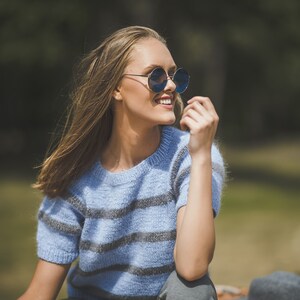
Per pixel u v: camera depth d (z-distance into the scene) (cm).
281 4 2236
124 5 2256
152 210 288
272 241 1095
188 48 3303
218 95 3644
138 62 285
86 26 2247
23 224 1326
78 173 300
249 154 3134
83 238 297
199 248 265
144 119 287
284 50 2523
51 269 305
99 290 305
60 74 2686
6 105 3200
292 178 2248
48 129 3247
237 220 1348
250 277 808
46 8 2134
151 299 295
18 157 2672
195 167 276
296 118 4453
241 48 3173
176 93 292
